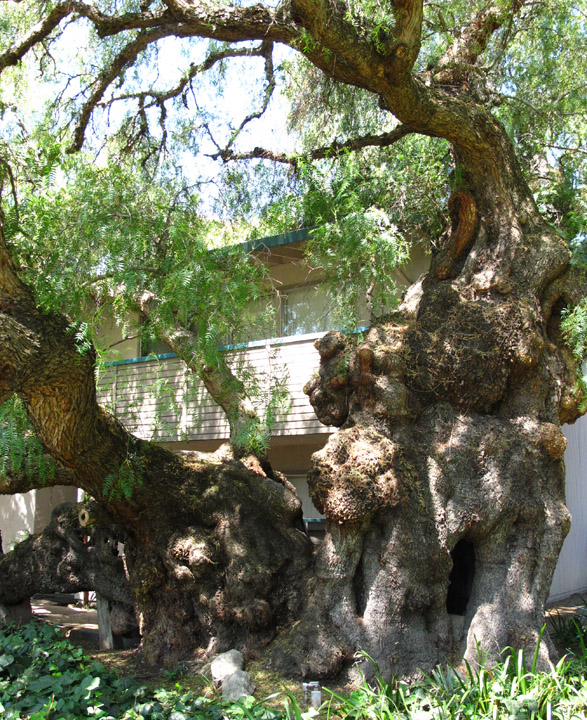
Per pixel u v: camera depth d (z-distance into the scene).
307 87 12.87
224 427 12.57
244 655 8.08
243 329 8.39
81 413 7.73
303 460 13.92
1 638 7.94
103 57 12.96
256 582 8.31
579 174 11.09
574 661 7.82
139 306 8.68
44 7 12.23
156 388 9.90
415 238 11.30
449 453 8.20
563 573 13.70
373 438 8.05
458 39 9.88
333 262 9.51
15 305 7.04
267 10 9.09
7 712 5.91
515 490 8.06
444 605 7.84
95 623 12.48
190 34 9.60
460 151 9.12
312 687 6.89
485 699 5.99
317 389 8.86
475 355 8.27
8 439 7.80
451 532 7.88
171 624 8.73
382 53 7.89
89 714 5.90
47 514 17.05
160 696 6.46
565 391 8.77
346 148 10.73
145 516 8.84
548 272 8.73
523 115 11.23
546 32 11.35
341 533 7.93
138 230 7.94
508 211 9.02
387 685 6.82
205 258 7.52
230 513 8.81
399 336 8.73
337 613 7.78
